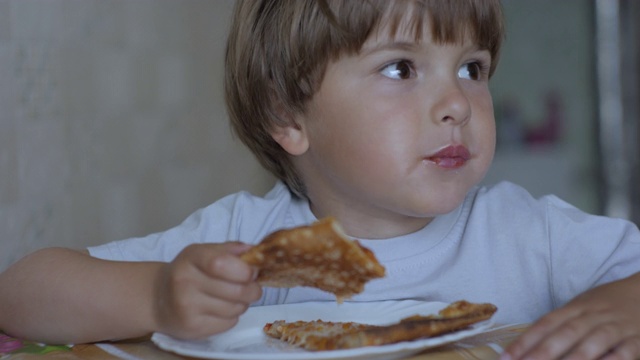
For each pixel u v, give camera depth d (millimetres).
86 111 1615
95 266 1010
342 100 1084
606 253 1110
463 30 1062
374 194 1084
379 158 1066
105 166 1668
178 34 1997
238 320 963
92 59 1636
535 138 2994
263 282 910
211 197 2137
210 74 2152
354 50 1070
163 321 956
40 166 1484
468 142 1063
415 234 1134
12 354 967
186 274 928
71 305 993
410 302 1031
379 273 866
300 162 1165
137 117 1807
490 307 918
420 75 1069
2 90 1405
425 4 1052
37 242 1472
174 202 1960
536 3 2953
